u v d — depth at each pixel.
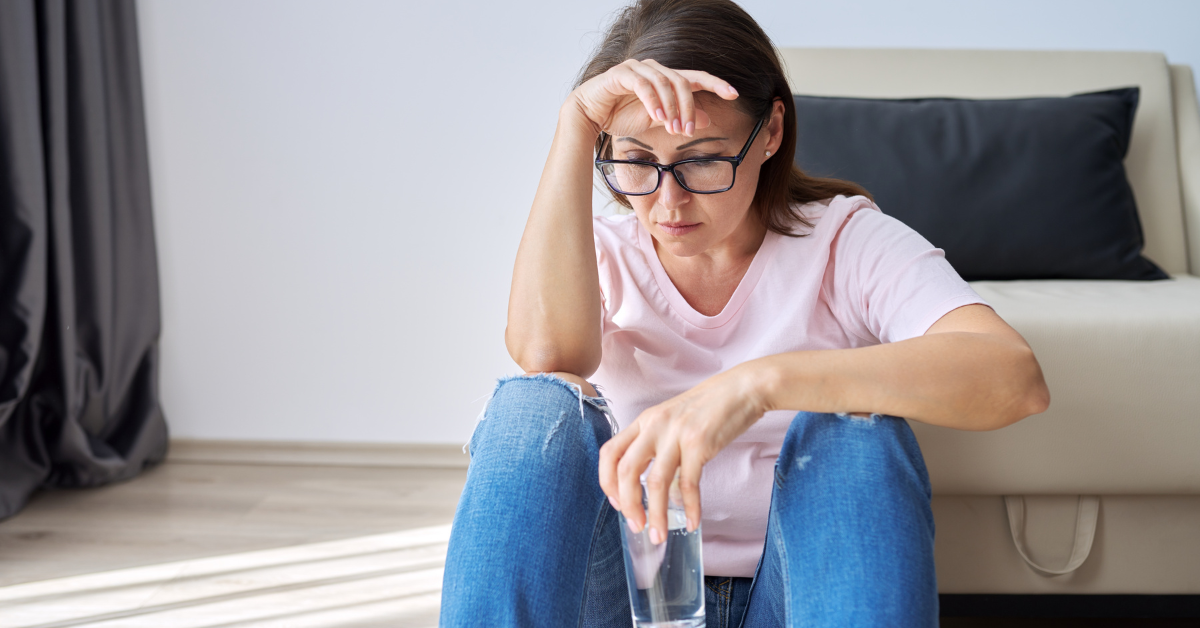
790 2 2.05
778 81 0.87
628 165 0.83
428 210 2.17
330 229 2.19
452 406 2.23
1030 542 1.21
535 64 2.11
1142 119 1.76
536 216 0.87
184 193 2.20
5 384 1.85
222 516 1.89
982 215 1.55
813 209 0.97
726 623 0.94
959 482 1.18
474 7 2.10
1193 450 1.15
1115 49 1.98
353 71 2.13
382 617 1.44
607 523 0.77
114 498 1.99
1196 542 1.20
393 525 1.85
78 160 1.97
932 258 0.84
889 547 0.63
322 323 2.23
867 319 0.89
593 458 0.73
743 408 0.68
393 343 2.22
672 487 0.67
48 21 1.85
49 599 1.50
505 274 2.18
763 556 0.79
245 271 2.22
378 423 2.25
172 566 1.63
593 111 0.86
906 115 1.64
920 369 0.69
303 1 2.11
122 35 2.06
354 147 2.16
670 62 0.82
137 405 2.17
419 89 2.13
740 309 0.94
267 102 2.15
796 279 0.92
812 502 0.68
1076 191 1.55
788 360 0.71
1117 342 1.15
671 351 0.96
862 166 1.60
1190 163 1.76
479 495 0.69
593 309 0.86
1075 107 1.62
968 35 2.02
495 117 2.13
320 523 1.86
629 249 0.96
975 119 1.63
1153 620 1.39
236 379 2.25
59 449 1.96
